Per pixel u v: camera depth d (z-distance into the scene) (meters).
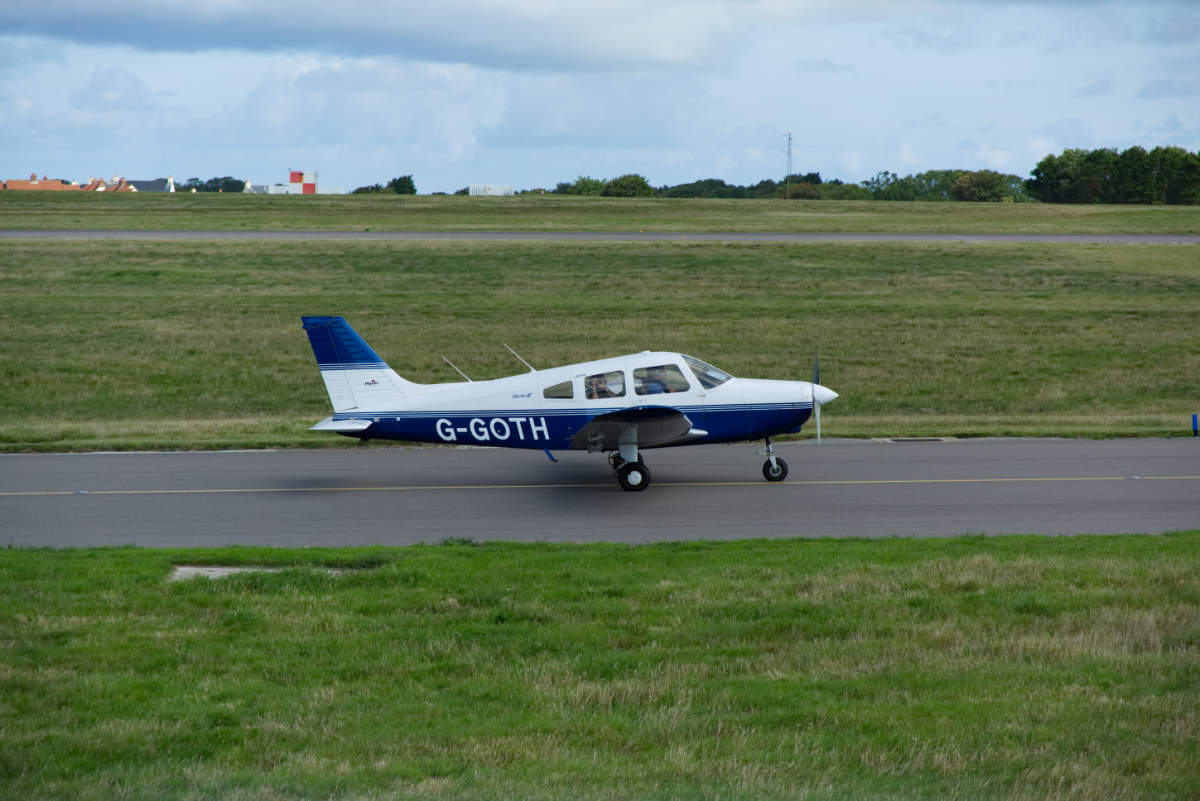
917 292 128.38
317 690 23.25
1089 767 18.62
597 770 18.80
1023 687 22.88
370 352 50.34
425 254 156.00
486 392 49.88
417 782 18.38
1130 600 28.98
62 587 31.30
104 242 162.12
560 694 22.77
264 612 28.84
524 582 31.89
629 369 49.97
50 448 60.66
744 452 59.28
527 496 48.19
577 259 152.12
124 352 97.88
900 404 82.44
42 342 100.62
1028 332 106.31
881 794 17.56
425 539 40.38
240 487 50.31
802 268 144.50
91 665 24.70
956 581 30.97
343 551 36.75
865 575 31.89
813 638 26.59
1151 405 81.88
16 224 189.12
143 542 39.91
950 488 49.53
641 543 39.19
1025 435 64.81
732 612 28.58
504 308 118.38
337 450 60.47
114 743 20.16
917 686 23.06
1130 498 47.06
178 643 26.36
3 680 23.39
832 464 55.84
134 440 62.78
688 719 21.22
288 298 123.44
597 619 28.23
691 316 114.25
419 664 24.92
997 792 17.70
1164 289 129.12
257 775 18.70
